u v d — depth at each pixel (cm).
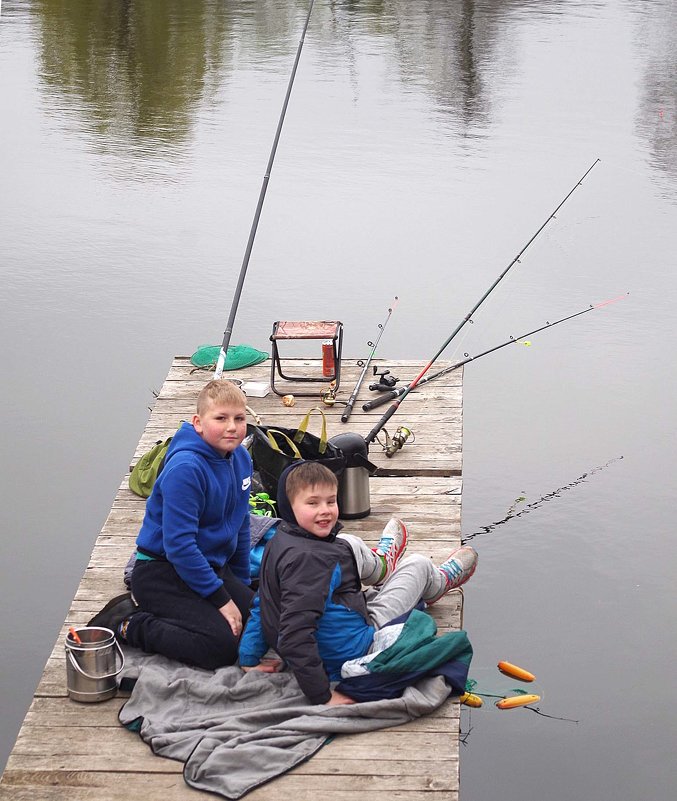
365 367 687
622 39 1725
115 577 479
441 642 389
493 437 706
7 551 598
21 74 1543
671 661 514
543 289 893
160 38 1748
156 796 347
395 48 1688
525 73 1536
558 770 454
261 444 510
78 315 856
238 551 431
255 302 879
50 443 695
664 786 445
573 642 529
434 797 346
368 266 940
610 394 746
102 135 1290
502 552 600
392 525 450
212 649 400
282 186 1121
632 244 970
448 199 1080
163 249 977
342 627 386
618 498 641
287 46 1698
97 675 389
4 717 480
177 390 683
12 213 1058
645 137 1260
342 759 361
